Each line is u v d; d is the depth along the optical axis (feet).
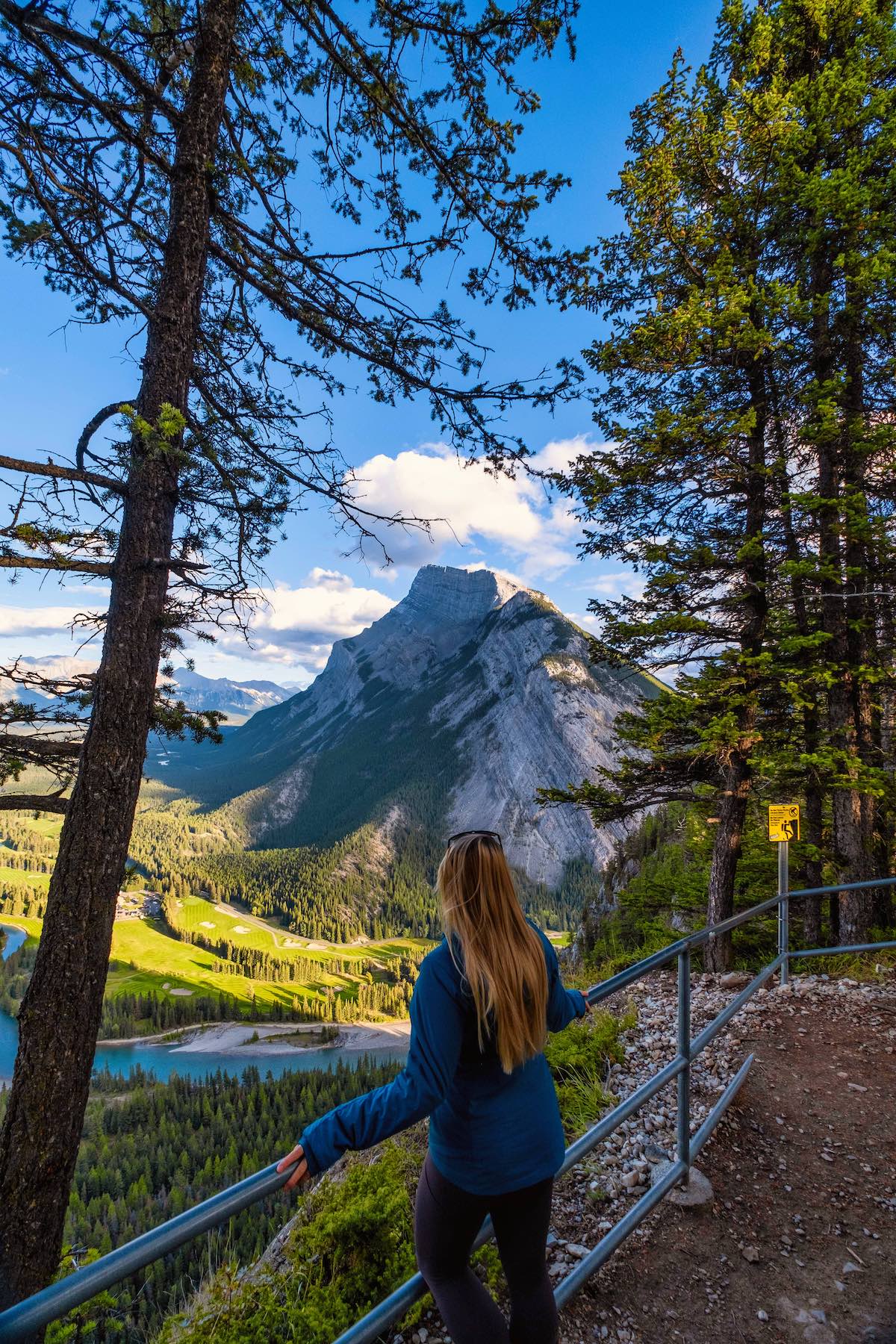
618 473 33.14
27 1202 12.04
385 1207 10.64
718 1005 21.18
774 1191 11.78
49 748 16.07
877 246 28.68
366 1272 9.75
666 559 32.09
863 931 30.50
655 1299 9.44
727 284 29.09
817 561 28.96
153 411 14.67
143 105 15.47
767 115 27.99
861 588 32.40
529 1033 5.41
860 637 33.32
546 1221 5.66
